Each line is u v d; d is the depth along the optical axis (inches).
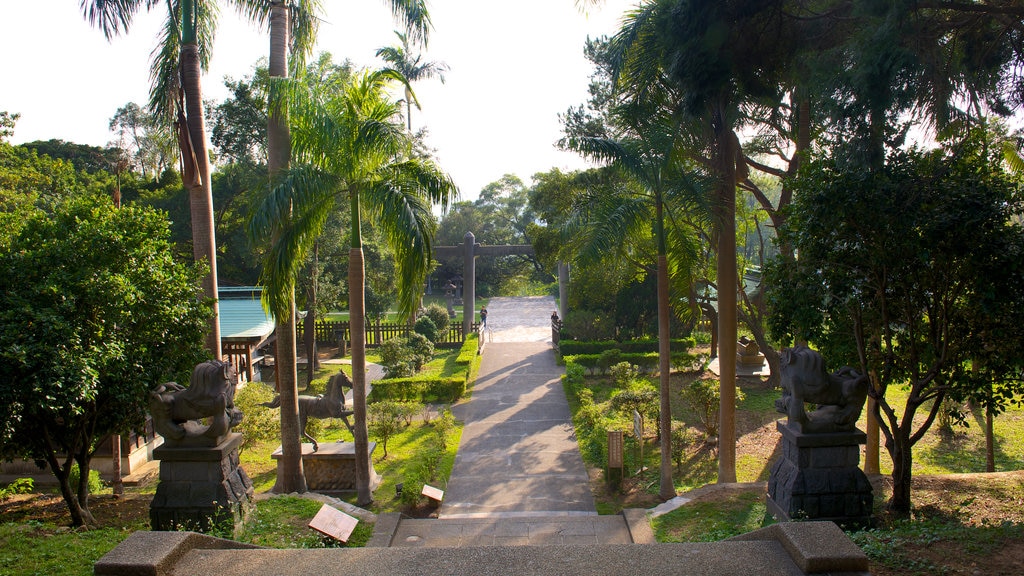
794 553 157.2
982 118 307.0
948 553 208.8
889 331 287.7
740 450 525.3
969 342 278.7
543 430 599.2
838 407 284.5
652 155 403.2
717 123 409.1
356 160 391.9
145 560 154.5
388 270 1058.1
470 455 530.0
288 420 428.1
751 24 304.7
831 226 268.8
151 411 279.6
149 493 405.4
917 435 294.7
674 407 654.5
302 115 380.5
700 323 1089.4
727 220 429.7
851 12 288.4
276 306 395.5
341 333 1062.4
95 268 308.7
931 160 271.0
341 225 910.4
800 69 320.5
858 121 261.6
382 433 530.0
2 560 221.6
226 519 279.9
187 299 340.2
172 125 502.6
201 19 496.7
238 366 755.4
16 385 256.2
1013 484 335.0
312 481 452.8
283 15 459.5
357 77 410.9
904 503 294.8
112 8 453.1
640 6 397.7
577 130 604.4
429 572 158.1
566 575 155.2
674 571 155.2
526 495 438.0
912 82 253.9
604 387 768.3
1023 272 243.1
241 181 1009.5
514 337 1205.7
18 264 293.6
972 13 274.7
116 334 304.0
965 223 240.5
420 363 887.7
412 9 475.5
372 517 352.5
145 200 1285.7
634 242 503.8
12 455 314.3
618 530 336.5
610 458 444.8
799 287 290.5
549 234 755.4
